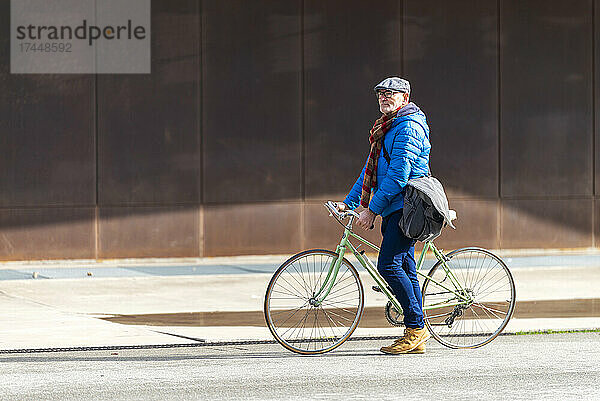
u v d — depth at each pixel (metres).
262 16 40.19
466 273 21.48
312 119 40.78
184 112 39.53
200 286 32.41
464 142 42.28
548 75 43.28
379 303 28.03
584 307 27.45
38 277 34.62
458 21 42.09
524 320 24.97
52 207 38.41
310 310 21.33
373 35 41.25
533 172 43.25
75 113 38.53
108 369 18.92
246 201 40.28
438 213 19.80
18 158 38.06
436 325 21.09
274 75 40.38
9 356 20.36
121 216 39.03
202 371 18.72
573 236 43.88
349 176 41.19
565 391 16.92
